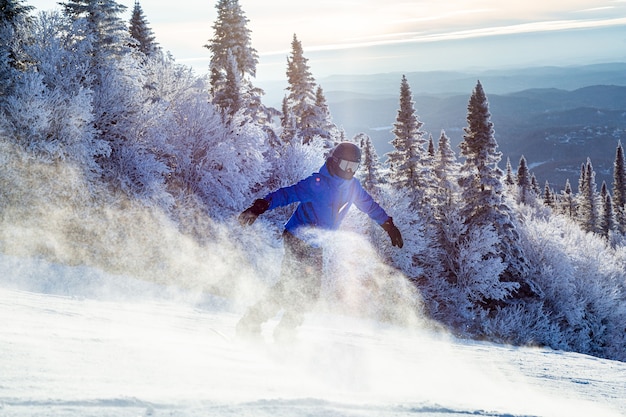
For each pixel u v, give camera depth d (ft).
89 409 3.76
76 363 5.79
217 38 124.06
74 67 71.77
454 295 94.53
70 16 77.92
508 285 93.71
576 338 98.89
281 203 11.53
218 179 81.25
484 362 18.43
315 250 11.66
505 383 12.20
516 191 243.19
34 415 3.47
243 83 102.42
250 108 102.68
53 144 60.90
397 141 109.91
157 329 11.62
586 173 258.57
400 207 91.86
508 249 100.17
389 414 4.78
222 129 84.64
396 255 89.97
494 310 100.73
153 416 3.78
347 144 11.68
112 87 74.33
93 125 71.10
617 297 103.45
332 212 11.71
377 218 12.40
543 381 14.16
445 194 107.55
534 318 94.84
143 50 137.90
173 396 4.54
